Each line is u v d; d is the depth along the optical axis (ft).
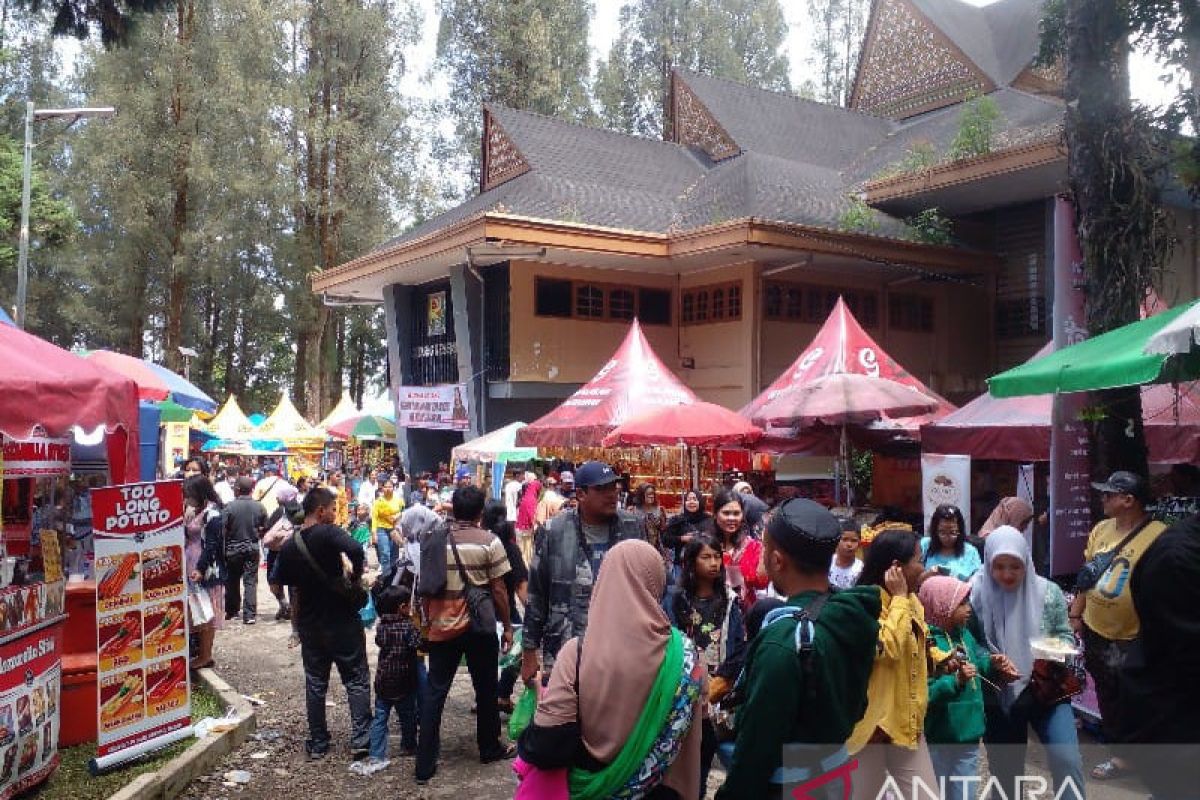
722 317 61.67
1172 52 22.94
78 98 112.16
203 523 33.68
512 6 105.60
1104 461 22.91
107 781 19.16
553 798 9.71
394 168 106.11
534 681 14.25
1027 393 20.58
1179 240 24.86
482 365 62.28
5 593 17.30
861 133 81.00
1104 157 22.99
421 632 20.42
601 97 122.11
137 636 20.48
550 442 39.86
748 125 76.64
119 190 96.48
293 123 101.09
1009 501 20.20
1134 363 18.17
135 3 25.61
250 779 20.20
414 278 70.38
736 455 48.93
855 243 56.70
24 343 19.92
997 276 64.75
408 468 71.61
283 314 117.60
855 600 9.31
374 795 19.25
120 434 21.26
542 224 55.21
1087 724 21.72
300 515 22.68
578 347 61.77
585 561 17.47
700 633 17.37
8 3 25.91
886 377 36.06
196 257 101.71
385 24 104.06
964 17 80.69
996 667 14.37
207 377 134.41
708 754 12.77
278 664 31.73
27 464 23.72
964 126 57.41
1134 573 11.77
